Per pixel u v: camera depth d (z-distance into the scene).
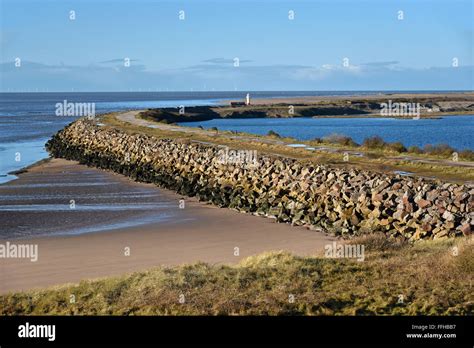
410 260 19.88
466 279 17.38
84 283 17.75
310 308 14.97
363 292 16.19
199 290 16.48
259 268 18.86
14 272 21.53
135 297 16.03
